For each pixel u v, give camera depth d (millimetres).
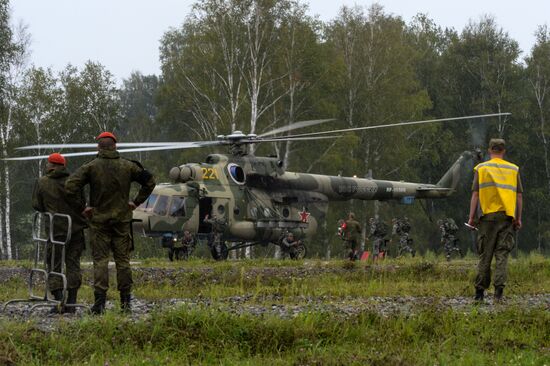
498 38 70062
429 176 67438
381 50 58656
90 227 11648
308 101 54750
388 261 24547
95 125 61656
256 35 51219
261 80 53125
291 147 55312
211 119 54750
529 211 67250
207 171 30922
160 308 10844
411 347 9531
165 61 65625
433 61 72688
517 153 66750
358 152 58406
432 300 13398
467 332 10250
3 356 8352
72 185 11453
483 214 13477
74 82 61469
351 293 16047
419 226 64750
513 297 14234
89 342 9148
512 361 8609
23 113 57219
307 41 52562
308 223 33188
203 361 8719
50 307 12820
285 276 20547
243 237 31562
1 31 52469
